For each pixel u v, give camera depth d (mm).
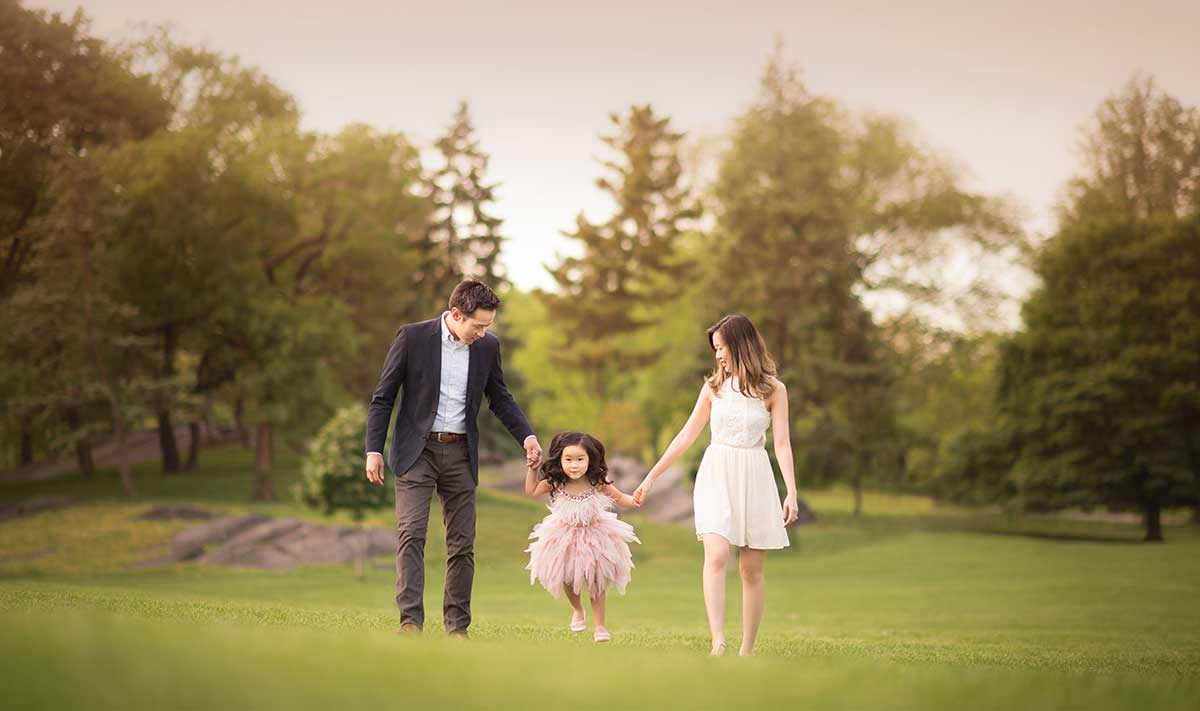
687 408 52094
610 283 69375
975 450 44469
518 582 29391
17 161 39781
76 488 44094
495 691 2697
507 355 56844
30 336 36781
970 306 50281
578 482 7926
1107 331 41594
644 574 32562
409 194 47156
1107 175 45500
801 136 46438
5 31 39125
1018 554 36844
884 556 37375
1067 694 3463
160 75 43281
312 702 2447
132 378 40031
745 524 6344
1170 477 40688
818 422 44469
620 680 2961
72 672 2617
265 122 43625
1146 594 26297
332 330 41688
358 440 28219
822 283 44844
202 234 39219
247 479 47625
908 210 49875
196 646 3031
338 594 25297
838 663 3992
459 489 6574
